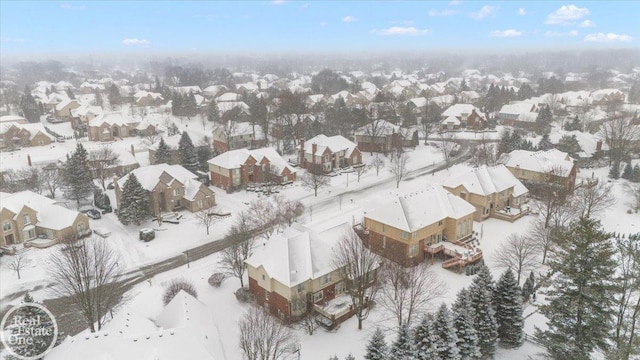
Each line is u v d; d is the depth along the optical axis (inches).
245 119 5826.8
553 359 1621.6
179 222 3117.6
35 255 2650.1
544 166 3366.1
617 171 3814.0
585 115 6048.2
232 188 3747.5
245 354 1631.4
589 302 1413.6
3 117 5910.4
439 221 2507.4
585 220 1409.9
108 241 2832.2
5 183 3622.0
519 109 6195.9
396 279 1983.3
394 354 1456.7
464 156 4699.8
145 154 4904.0
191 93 7691.9
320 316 1988.2
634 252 1581.0
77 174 3430.1
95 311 1943.9
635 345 1427.2
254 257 2124.8
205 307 1797.5
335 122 5462.6
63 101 7185.0
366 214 2583.7
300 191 3710.6
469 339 1556.3
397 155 4192.9
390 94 7765.8
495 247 2598.4
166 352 1294.3
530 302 2047.2
